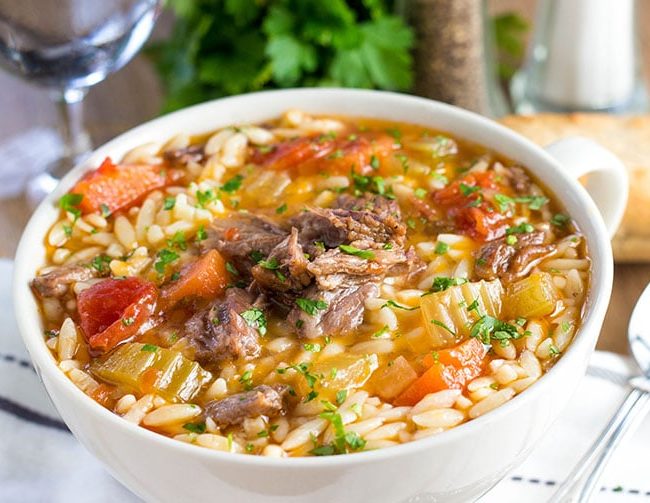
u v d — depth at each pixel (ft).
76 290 1.20
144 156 1.33
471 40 1.73
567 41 1.77
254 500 1.04
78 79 1.70
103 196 1.29
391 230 1.19
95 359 1.15
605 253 1.17
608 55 1.77
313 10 1.69
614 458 1.24
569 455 1.25
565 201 1.24
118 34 1.66
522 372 1.11
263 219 1.24
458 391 1.09
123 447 1.05
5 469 1.26
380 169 1.32
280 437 1.08
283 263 1.16
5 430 1.30
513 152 1.30
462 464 1.05
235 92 1.74
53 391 1.09
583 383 1.31
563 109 1.82
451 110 1.34
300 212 1.25
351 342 1.16
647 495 1.21
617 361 1.34
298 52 1.69
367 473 1.01
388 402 1.11
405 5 1.73
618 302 1.47
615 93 1.81
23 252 1.22
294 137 1.36
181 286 1.18
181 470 1.03
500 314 1.16
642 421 1.27
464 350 1.11
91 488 1.24
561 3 1.75
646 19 1.99
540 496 1.22
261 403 1.08
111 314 1.17
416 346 1.14
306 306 1.15
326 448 1.06
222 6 1.76
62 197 1.28
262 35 1.75
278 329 1.17
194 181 1.33
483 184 1.28
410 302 1.18
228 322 1.14
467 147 1.34
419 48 1.74
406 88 1.74
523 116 1.64
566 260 1.19
